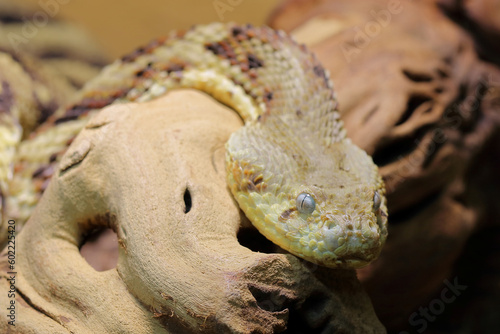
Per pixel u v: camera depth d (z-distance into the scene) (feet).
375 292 0.85
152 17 1.92
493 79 0.90
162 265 0.55
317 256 0.56
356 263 0.56
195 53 0.74
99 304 0.57
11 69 0.97
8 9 1.27
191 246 0.56
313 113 0.65
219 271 0.54
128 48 1.92
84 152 0.61
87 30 1.65
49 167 0.77
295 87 0.67
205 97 0.71
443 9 0.95
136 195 0.58
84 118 0.78
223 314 0.53
